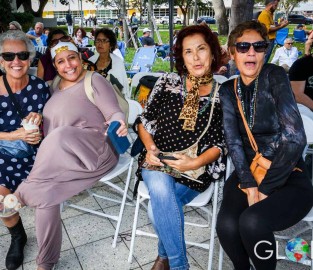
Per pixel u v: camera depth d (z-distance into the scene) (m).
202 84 2.28
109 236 2.81
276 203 1.89
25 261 2.52
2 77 2.48
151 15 17.64
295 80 3.13
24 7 26.12
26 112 2.51
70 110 2.45
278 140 2.04
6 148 2.38
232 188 2.17
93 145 2.44
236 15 6.54
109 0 29.69
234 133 2.13
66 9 63.22
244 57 2.03
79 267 2.47
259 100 2.05
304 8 55.88
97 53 4.80
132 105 3.12
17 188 2.27
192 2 32.97
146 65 9.77
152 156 2.16
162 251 2.23
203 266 2.46
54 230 2.20
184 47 2.25
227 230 1.95
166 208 2.06
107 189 3.57
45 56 4.00
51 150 2.26
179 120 2.24
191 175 2.20
